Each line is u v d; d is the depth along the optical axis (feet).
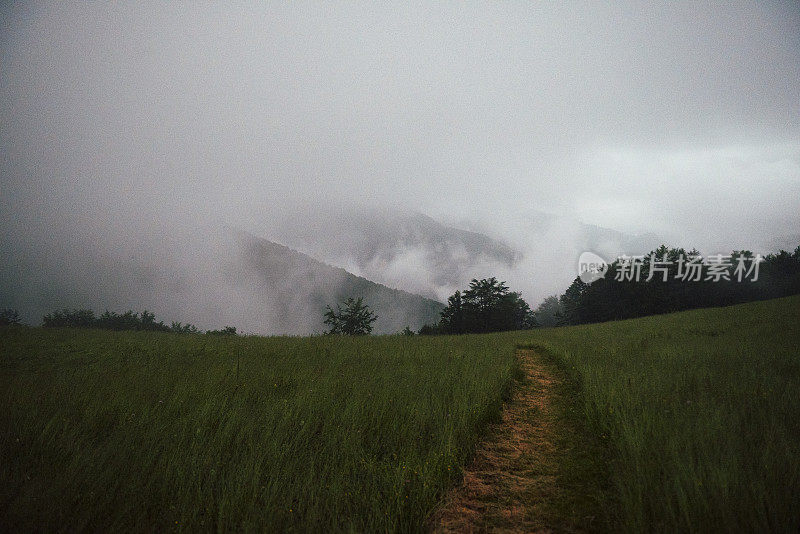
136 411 20.27
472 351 45.01
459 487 14.71
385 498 13.39
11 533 11.18
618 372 27.50
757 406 18.13
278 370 31.48
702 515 10.71
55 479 13.33
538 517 12.66
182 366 34.19
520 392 28.53
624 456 14.49
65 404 20.93
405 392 24.16
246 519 11.80
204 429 17.85
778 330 50.34
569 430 20.20
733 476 11.66
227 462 15.24
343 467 14.85
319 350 45.75
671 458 13.30
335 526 11.51
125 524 11.93
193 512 12.01
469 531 12.04
